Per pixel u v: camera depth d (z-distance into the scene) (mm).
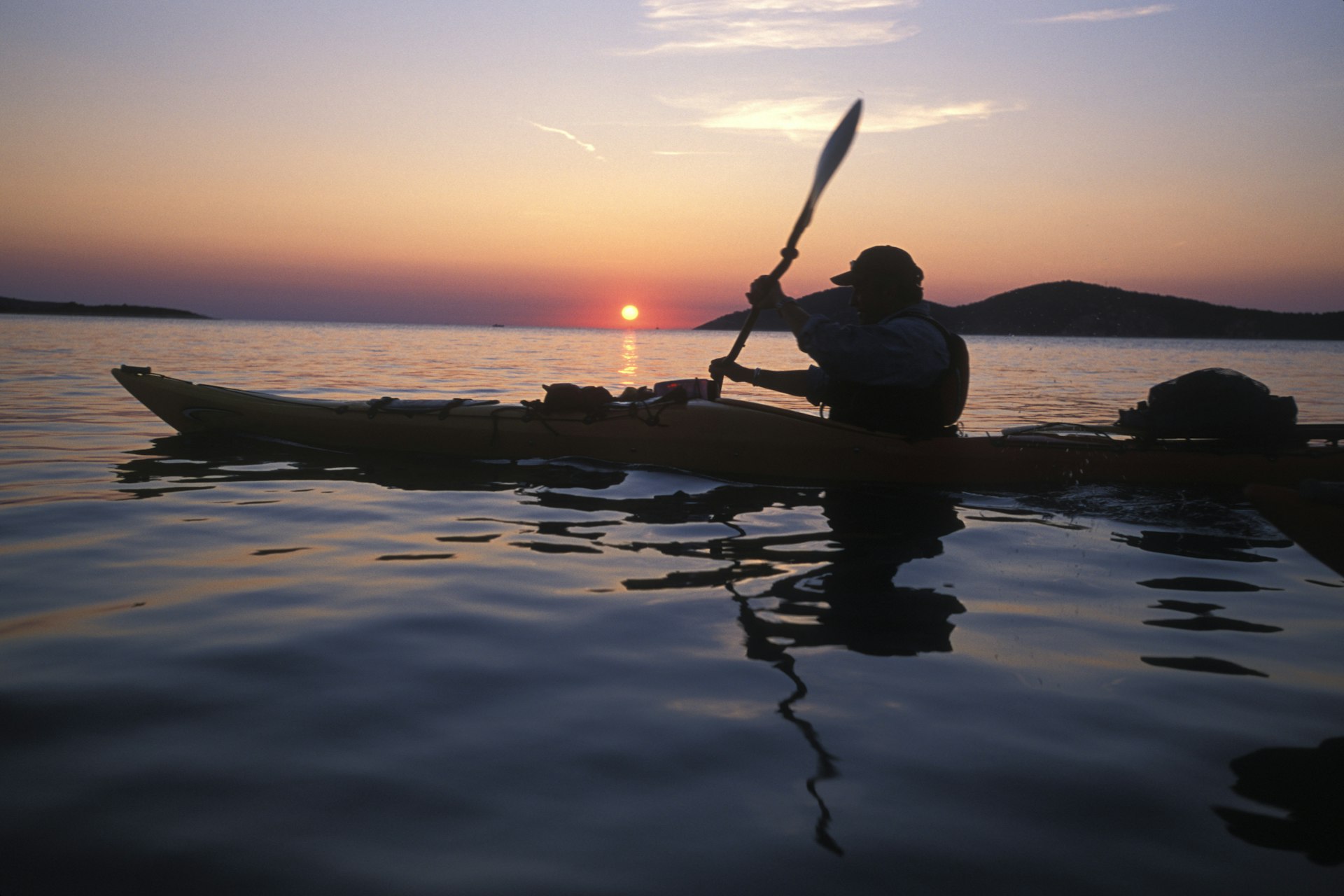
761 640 1913
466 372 12914
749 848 1142
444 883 1062
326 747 1404
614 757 1378
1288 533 1721
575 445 4250
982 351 40281
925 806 1247
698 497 3535
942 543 2814
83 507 3207
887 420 3791
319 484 3738
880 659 1808
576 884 1063
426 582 2336
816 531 2959
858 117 2928
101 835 1151
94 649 1816
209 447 4707
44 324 46156
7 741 1411
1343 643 1933
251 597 2189
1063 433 3975
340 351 20438
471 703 1579
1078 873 1094
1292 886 1064
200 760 1357
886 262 3730
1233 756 1400
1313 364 24344
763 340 52125
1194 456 3779
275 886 1053
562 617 2061
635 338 87062
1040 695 1632
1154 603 2205
